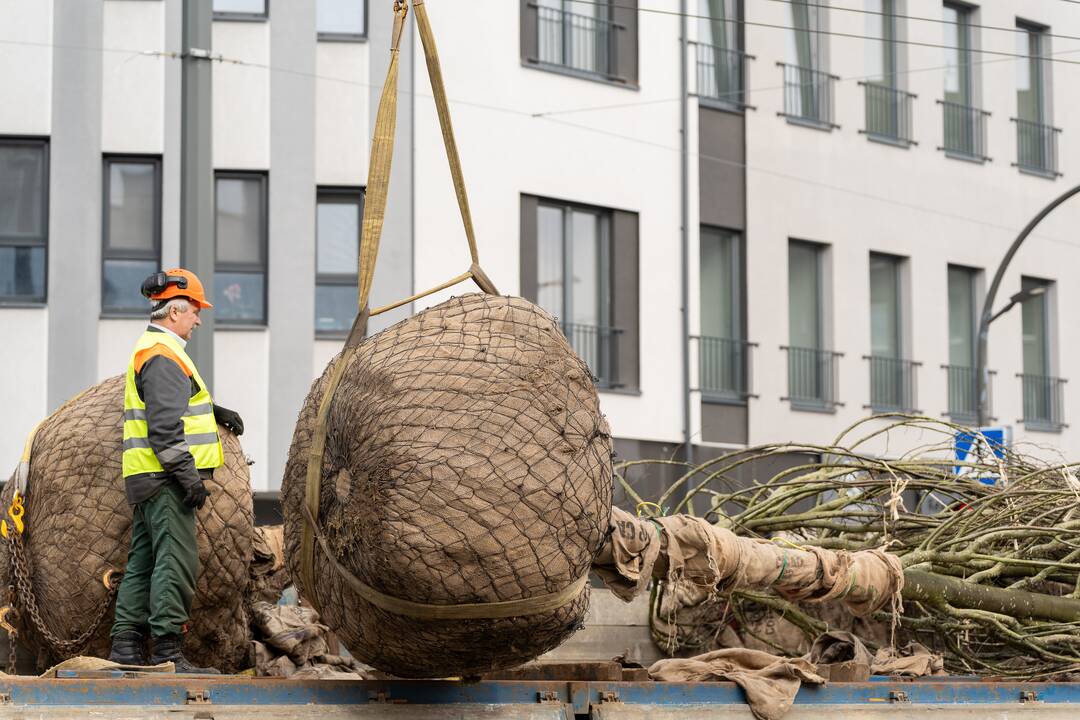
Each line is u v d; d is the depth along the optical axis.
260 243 19.59
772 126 23.67
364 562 4.58
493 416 4.55
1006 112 27.08
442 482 4.46
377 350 4.80
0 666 6.56
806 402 24.14
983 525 8.48
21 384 19.05
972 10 26.59
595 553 4.77
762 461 22.94
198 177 12.24
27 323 19.08
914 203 25.69
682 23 22.30
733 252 23.34
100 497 6.00
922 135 25.83
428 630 4.61
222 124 19.45
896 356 25.75
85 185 19.19
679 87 22.30
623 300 21.62
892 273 25.77
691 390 22.25
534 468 4.53
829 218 24.42
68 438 6.11
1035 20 27.47
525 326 4.80
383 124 5.05
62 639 6.09
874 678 6.48
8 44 19.11
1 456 18.95
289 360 19.39
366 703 4.72
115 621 5.83
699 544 5.99
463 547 4.45
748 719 5.47
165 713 4.41
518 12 20.48
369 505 4.52
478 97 20.11
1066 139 27.98
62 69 19.20
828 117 24.56
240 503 6.19
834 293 24.53
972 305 26.94
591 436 4.71
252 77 19.56
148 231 19.44
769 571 6.34
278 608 6.94
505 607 4.54
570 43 21.25
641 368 21.72
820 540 8.59
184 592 5.80
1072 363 28.06
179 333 6.07
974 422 26.66
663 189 22.08
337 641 7.09
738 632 8.44
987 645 8.62
